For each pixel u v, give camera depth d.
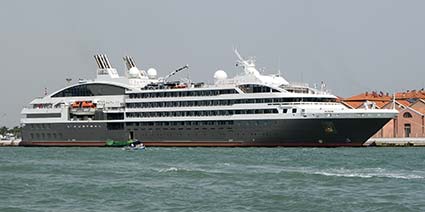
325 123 197.62
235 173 114.56
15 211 78.62
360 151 185.25
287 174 110.94
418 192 89.19
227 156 162.75
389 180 102.44
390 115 196.38
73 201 85.62
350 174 111.88
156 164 139.50
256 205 80.75
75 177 112.81
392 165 132.38
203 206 80.31
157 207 79.88
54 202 85.06
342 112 195.88
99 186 98.56
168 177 110.19
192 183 101.75
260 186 97.38
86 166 136.00
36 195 91.00
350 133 199.12
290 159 149.75
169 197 87.38
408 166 129.75
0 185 101.38
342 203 80.88
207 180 105.44
